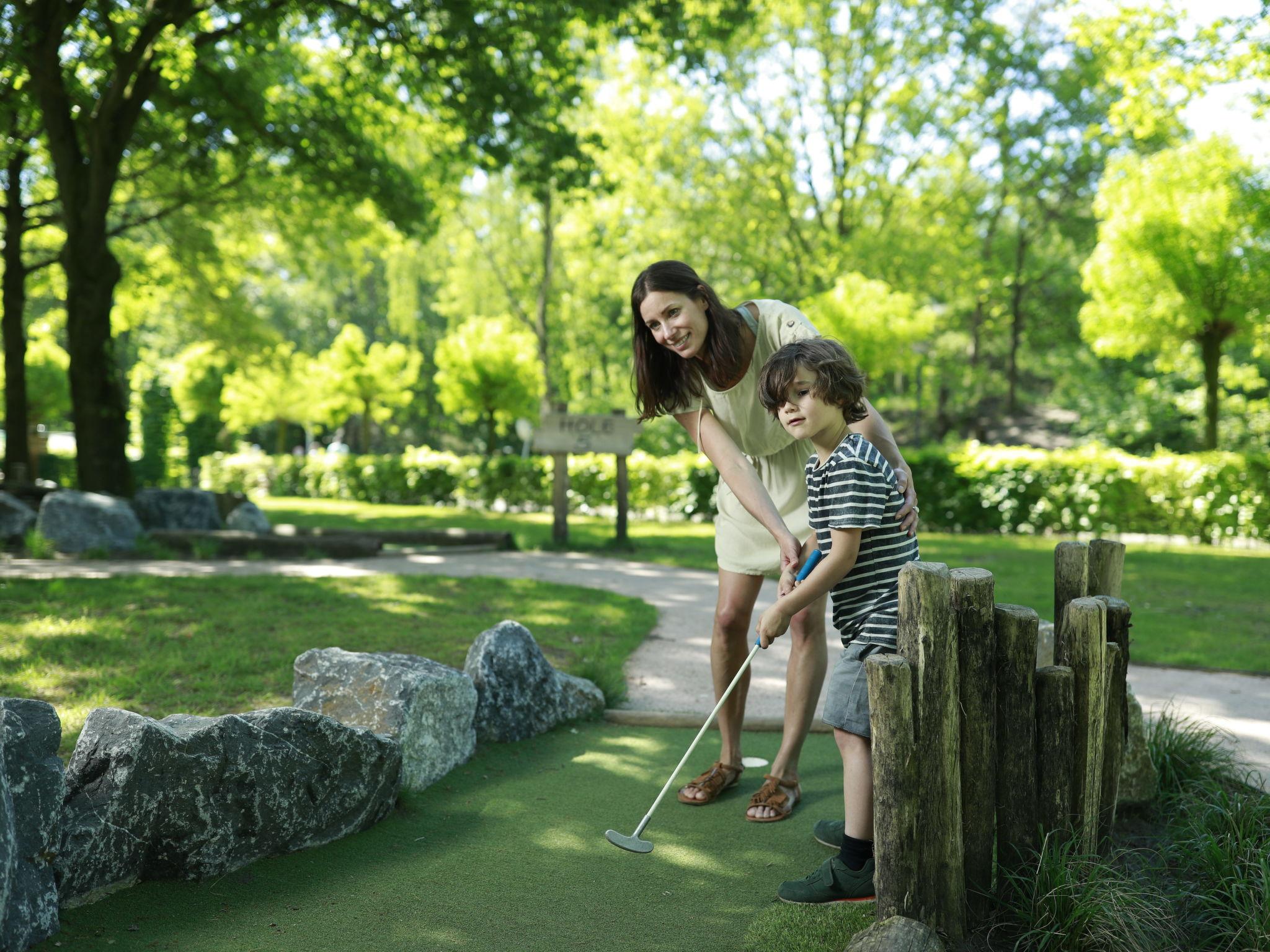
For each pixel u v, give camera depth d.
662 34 11.48
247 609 6.11
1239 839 2.61
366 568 8.92
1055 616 2.65
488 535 10.98
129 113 11.98
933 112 23.16
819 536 2.56
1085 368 26.11
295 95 14.12
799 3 22.47
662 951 2.21
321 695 3.33
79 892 2.23
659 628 6.29
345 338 27.64
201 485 24.45
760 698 4.59
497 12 11.27
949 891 2.22
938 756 2.19
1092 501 14.41
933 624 2.17
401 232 14.73
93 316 12.24
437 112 13.36
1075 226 26.28
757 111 23.86
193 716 2.64
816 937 2.27
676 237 24.55
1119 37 10.12
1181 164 14.98
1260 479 13.44
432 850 2.74
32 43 10.86
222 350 18.55
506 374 22.83
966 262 24.39
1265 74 9.47
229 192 15.45
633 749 3.74
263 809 2.56
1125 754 3.08
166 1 10.80
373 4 11.42
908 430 29.78
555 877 2.58
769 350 3.02
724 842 2.86
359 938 2.22
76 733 3.38
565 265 29.44
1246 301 14.62
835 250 23.25
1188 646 5.85
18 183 13.89
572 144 12.38
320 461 22.06
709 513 16.78
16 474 13.97
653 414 3.15
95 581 7.07
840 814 3.10
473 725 3.53
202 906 2.33
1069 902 2.24
